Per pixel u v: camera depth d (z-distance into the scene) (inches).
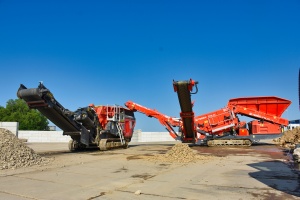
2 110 1996.8
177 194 220.4
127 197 211.2
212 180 275.3
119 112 719.1
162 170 338.0
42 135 1181.1
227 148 708.0
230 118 788.0
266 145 809.5
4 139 391.9
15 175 295.6
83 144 647.8
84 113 595.8
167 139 1270.9
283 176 295.9
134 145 912.9
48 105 512.7
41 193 220.4
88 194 219.1
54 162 406.0
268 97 799.1
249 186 248.1
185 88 610.2
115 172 322.3
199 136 799.7
